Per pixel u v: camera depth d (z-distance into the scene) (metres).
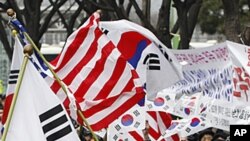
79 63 14.09
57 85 13.80
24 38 12.47
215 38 58.81
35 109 11.58
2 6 28.77
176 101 15.36
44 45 41.50
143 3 31.03
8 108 12.48
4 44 32.06
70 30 32.12
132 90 13.94
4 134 11.27
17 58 12.49
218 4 51.06
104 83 14.01
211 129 18.92
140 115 14.01
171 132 15.27
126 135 14.09
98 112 13.97
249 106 15.10
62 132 11.67
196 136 20.53
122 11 28.19
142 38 15.53
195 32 58.66
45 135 11.59
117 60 13.96
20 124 11.48
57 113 11.65
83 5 31.25
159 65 15.64
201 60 15.78
